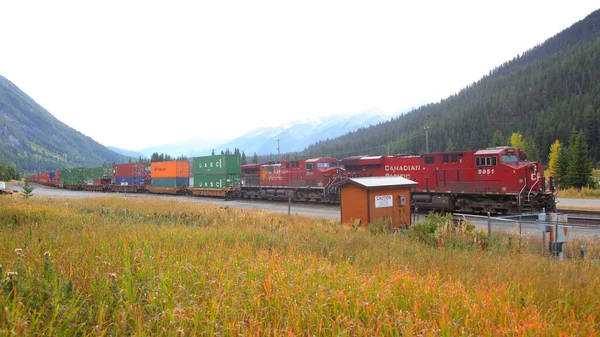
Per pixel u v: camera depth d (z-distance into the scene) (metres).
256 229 14.09
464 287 7.30
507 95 136.38
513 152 27.20
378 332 5.06
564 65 137.75
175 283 6.12
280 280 6.54
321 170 39.00
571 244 13.57
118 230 11.84
